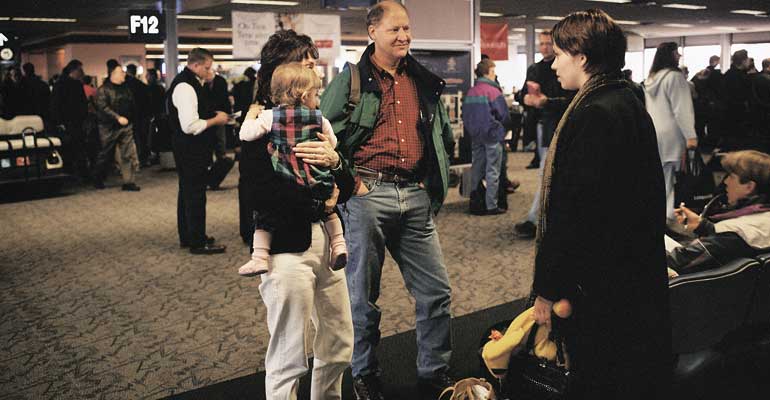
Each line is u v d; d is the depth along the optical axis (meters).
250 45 11.54
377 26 3.04
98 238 6.98
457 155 7.98
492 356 2.47
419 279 3.23
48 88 12.60
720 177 8.85
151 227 7.50
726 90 12.49
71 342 4.07
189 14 19.08
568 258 2.07
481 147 7.68
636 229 2.12
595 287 2.10
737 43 28.12
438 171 3.16
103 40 25.02
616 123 2.08
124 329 4.28
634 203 2.11
